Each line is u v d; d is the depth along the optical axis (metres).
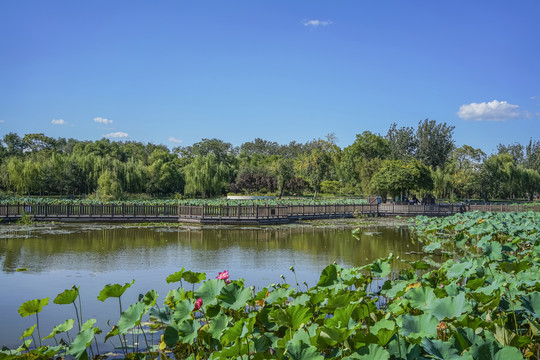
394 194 37.12
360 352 2.85
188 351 4.65
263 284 8.67
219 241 16.22
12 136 69.00
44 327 6.11
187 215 24.30
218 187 51.50
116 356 4.89
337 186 56.88
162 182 52.78
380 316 4.34
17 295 7.79
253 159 90.56
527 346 3.73
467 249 13.73
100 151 68.94
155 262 11.34
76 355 3.53
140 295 5.20
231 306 3.71
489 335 3.16
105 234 18.05
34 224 21.61
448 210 32.50
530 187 61.12
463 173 53.44
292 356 2.84
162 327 5.87
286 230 21.09
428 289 4.10
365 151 60.97
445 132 62.81
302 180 55.03
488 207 33.88
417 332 3.16
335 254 12.91
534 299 3.73
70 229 19.73
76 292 4.31
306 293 4.68
